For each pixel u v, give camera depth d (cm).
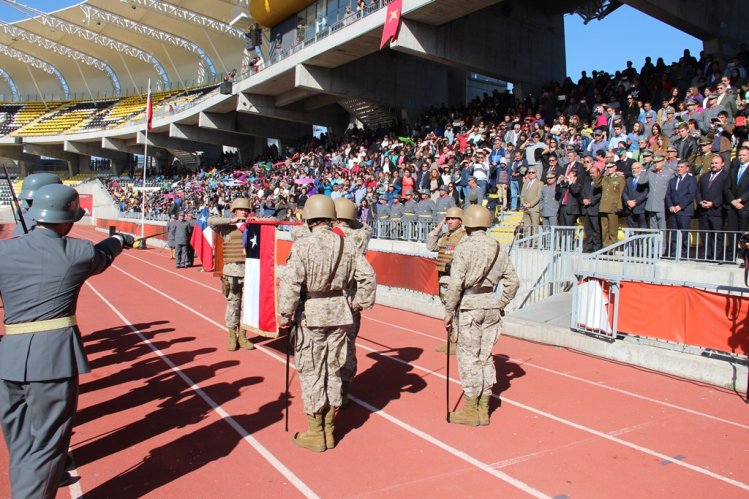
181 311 1169
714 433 552
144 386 669
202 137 4300
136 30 4675
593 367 784
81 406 601
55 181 495
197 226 1318
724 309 717
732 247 961
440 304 1138
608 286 848
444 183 1742
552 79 2438
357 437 530
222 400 620
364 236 636
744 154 956
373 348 879
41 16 4462
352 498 416
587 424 570
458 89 3131
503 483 443
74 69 6369
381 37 2216
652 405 630
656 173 1081
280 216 2114
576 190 1205
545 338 926
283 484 436
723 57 1862
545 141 1580
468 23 2184
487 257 557
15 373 342
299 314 502
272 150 4012
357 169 2436
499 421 575
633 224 1154
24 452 349
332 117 3572
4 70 6594
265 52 4191
